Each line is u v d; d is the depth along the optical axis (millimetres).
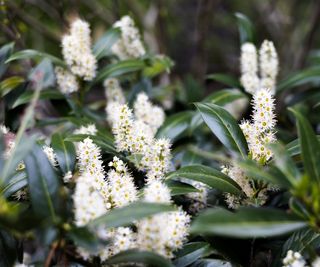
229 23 1772
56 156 661
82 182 553
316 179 540
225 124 655
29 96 809
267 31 1539
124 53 918
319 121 952
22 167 649
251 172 544
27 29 1104
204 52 1374
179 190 626
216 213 491
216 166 807
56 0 1100
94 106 1007
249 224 495
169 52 1463
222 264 626
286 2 1594
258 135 631
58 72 828
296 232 633
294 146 643
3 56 817
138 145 653
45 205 543
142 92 851
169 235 558
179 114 825
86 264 560
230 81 919
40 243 521
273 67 860
